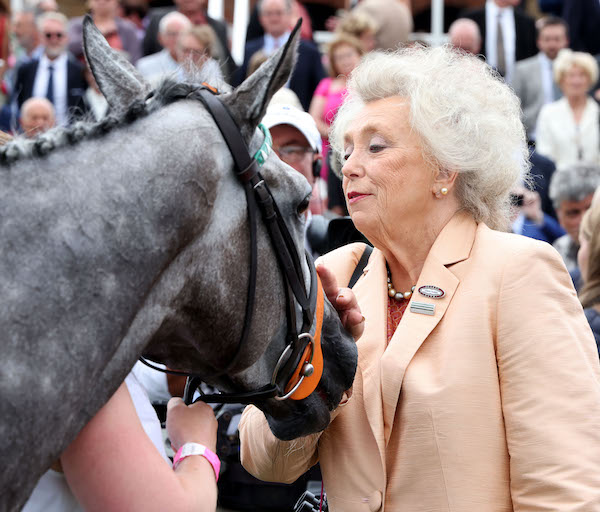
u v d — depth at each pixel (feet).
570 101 25.50
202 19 27.14
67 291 5.65
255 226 6.58
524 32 28.73
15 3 34.50
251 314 6.62
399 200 7.75
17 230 5.61
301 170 12.12
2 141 6.66
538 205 19.33
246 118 6.60
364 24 22.06
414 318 7.59
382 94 7.92
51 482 6.48
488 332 7.34
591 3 31.55
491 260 7.55
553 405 7.02
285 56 6.46
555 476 6.87
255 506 11.37
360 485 7.67
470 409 7.23
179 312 6.38
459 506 7.13
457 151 7.64
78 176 5.85
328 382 7.50
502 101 8.05
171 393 10.09
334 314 7.61
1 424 5.40
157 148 6.12
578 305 7.48
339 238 11.15
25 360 5.49
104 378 5.90
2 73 29.45
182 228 6.11
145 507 5.99
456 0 31.81
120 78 6.69
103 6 28.27
